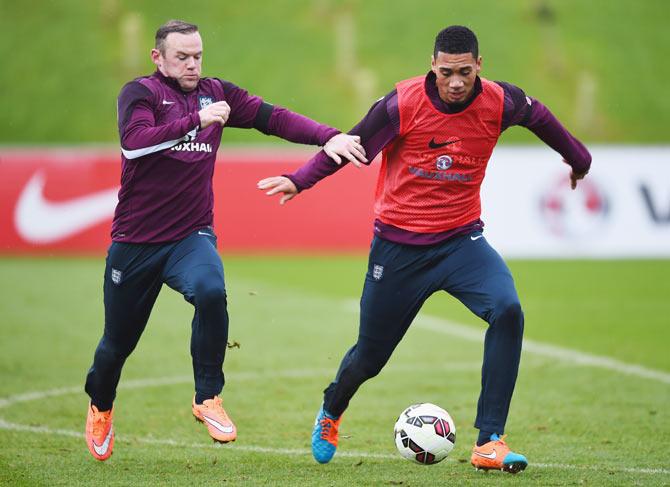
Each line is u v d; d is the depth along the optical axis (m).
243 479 20.80
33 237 68.19
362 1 110.88
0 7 106.81
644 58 106.50
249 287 56.78
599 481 20.48
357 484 20.23
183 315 48.25
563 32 108.88
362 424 27.72
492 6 110.69
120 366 22.23
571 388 32.66
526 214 69.88
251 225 69.81
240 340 41.88
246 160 69.75
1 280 57.59
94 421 22.28
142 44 102.06
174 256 21.09
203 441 25.47
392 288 21.53
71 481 20.70
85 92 96.94
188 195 21.09
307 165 21.42
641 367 36.28
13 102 95.44
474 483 20.22
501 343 20.66
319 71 99.88
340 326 45.38
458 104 20.42
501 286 20.81
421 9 109.44
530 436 25.83
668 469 21.84
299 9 109.50
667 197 70.62
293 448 24.56
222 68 99.25
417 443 21.12
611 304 52.56
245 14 108.00
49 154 68.38
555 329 45.03
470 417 28.70
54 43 102.25
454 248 21.33
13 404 29.89
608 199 70.38
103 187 68.94
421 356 38.97
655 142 95.12
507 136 94.19
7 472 21.56
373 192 70.62
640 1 114.88
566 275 63.28
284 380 34.19
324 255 69.94
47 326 44.16
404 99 20.59
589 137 94.38
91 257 68.25
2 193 67.75
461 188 21.16
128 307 21.56
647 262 69.06
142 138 19.98
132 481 20.66
